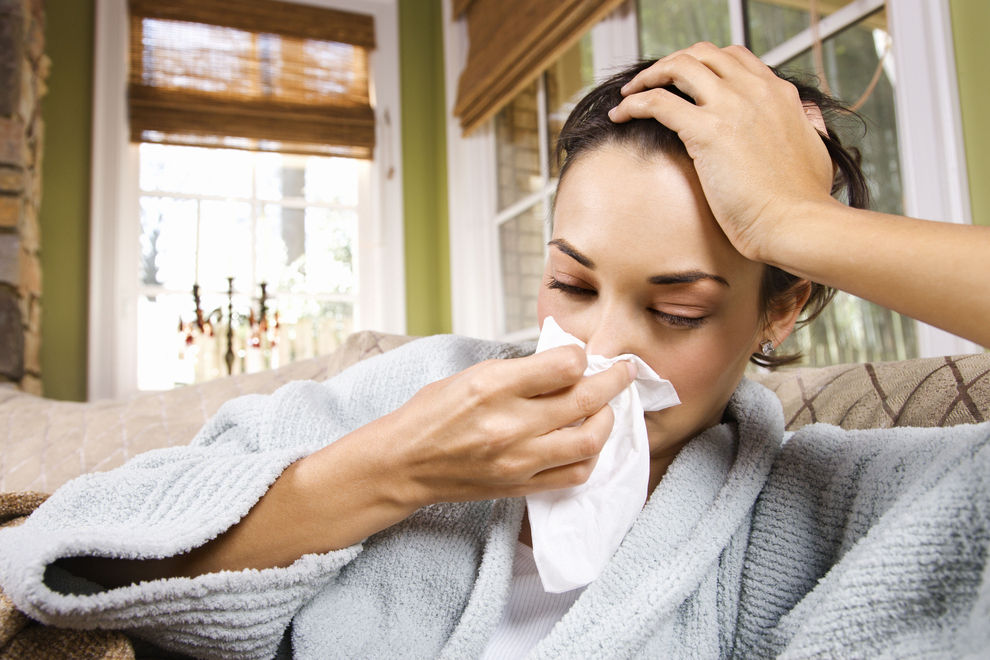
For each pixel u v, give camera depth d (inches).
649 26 92.0
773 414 28.9
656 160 23.2
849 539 24.5
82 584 23.4
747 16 78.1
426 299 135.9
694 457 27.4
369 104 135.3
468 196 129.0
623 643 23.3
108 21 120.0
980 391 31.4
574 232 24.0
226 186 127.3
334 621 27.3
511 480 22.2
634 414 23.1
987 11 54.1
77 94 117.4
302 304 129.0
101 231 115.7
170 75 124.0
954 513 19.2
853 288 19.7
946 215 56.2
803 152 22.2
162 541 22.3
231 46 128.2
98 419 54.0
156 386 119.0
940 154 56.6
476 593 25.5
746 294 24.5
